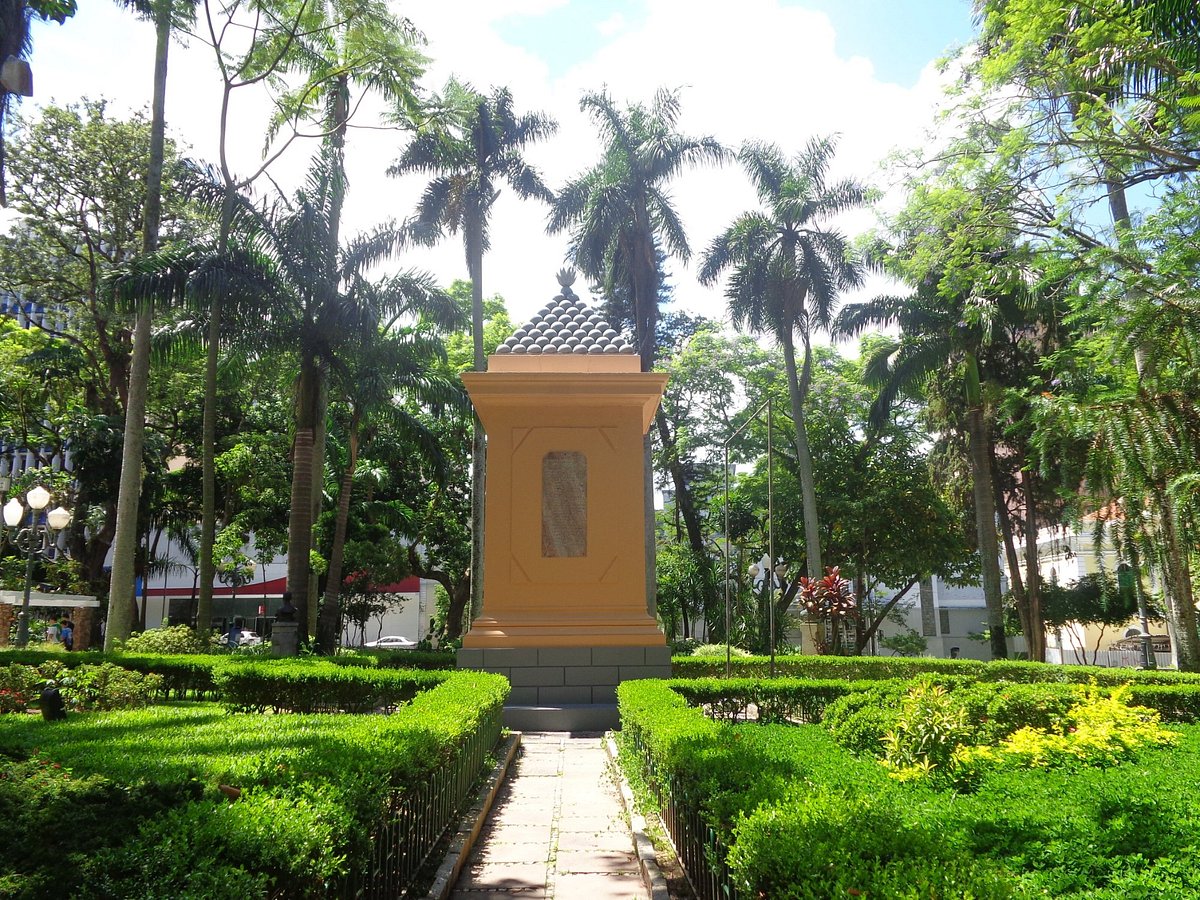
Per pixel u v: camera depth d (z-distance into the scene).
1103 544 8.71
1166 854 4.23
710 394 32.78
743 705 12.69
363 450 28.09
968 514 31.50
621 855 6.79
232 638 30.36
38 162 28.03
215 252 18.95
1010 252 14.34
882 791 5.68
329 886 3.86
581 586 14.14
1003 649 25.00
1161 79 11.81
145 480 30.42
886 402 26.95
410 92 23.03
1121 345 8.80
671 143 26.72
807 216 27.92
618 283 28.23
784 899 3.29
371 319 19.64
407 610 49.72
